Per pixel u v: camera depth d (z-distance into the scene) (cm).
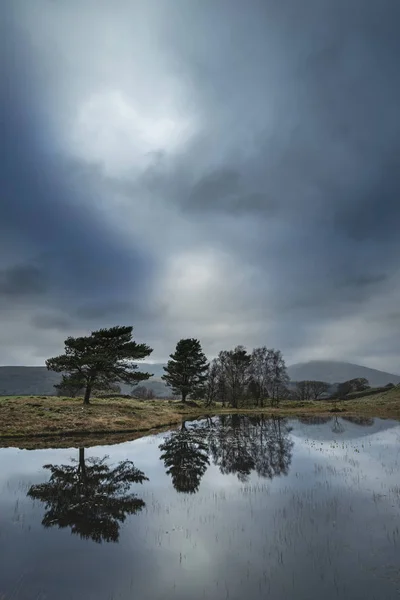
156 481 1962
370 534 1207
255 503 1553
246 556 1070
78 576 970
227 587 904
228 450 2942
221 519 1372
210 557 1067
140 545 1161
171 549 1127
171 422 5291
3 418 3841
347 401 10112
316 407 8456
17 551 1134
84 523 1359
